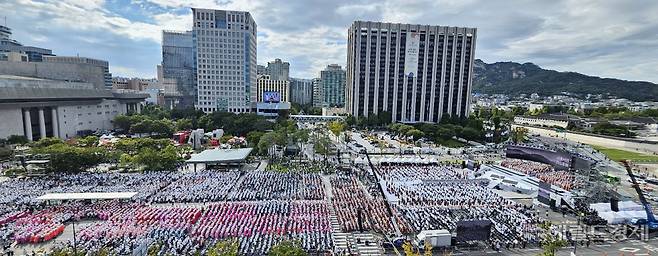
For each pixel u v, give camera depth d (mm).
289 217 60750
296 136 137750
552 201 70188
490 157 130125
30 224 55125
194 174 91875
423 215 63125
